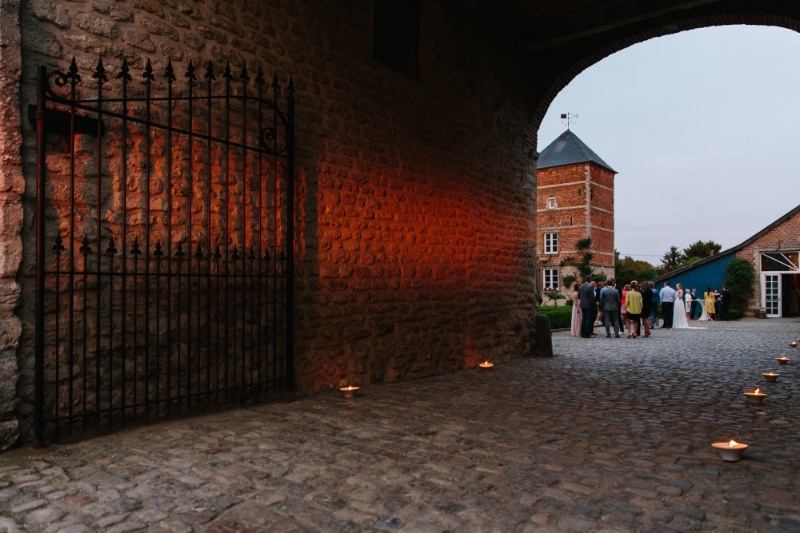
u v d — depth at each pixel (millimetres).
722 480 2910
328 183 5668
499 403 5008
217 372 4453
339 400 5094
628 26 9250
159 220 4141
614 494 2701
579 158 37281
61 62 3609
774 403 5031
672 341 12438
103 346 3768
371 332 6148
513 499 2627
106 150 3848
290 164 5051
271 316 5023
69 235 3613
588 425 4145
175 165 4273
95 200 3766
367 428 3994
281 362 5078
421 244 7043
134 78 4020
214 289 4508
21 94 3398
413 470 3039
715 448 3303
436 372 7121
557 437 3777
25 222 3398
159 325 4094
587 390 5762
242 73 4422
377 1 6676
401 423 4168
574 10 9164
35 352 3324
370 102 6277
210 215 4527
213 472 2967
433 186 7336
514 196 9703
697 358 8859
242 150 4789
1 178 3279
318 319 5484
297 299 5270
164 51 4230
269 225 5027
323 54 5684
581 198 36969
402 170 6754
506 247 9273
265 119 5055
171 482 2803
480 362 8117
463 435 3812
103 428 3729
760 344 11500
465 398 5258
